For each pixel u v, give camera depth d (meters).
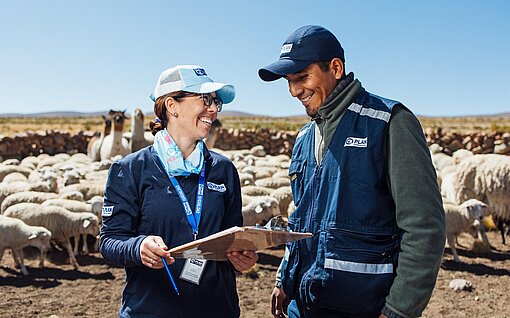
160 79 2.91
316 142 3.04
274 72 2.77
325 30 2.86
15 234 7.64
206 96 2.84
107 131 21.66
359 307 2.69
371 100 2.82
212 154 3.07
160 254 2.49
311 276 2.80
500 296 7.09
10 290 7.08
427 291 2.57
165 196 2.83
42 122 87.31
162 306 2.80
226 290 2.96
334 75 2.86
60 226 8.45
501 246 10.20
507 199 10.08
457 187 10.89
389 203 2.73
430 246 2.54
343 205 2.73
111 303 6.71
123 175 2.86
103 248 2.79
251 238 2.42
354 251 2.69
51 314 6.24
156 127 3.01
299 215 2.97
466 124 87.75
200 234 2.84
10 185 11.40
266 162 18.30
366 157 2.69
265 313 6.43
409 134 2.64
